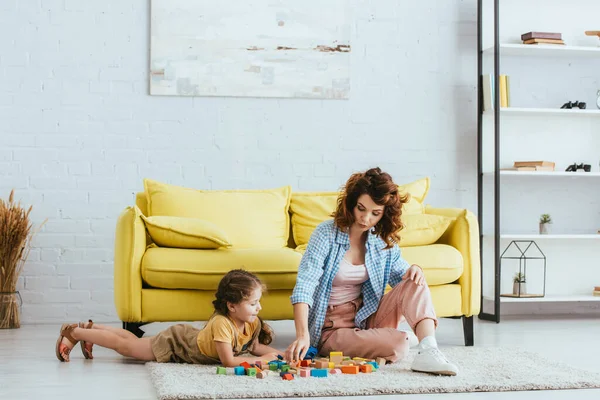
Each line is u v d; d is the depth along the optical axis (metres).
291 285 3.53
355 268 3.17
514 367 3.05
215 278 3.46
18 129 4.77
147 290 3.47
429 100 5.16
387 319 3.16
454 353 3.43
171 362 3.20
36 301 4.76
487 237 5.14
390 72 5.12
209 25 4.91
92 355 3.44
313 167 5.02
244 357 3.06
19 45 4.77
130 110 4.86
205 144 4.92
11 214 4.47
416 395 2.59
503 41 5.25
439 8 5.18
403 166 5.13
